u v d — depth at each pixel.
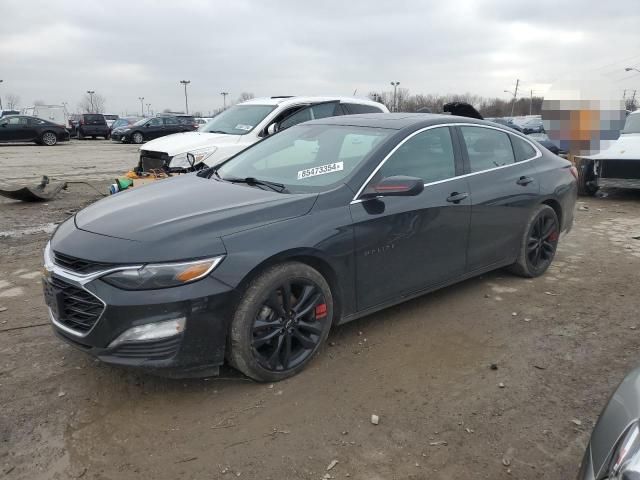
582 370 3.60
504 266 5.16
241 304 3.14
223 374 3.45
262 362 3.27
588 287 5.15
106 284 2.91
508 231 4.86
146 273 2.88
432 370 3.57
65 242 3.19
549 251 5.41
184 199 3.59
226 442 2.84
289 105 9.00
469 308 4.58
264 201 3.46
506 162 4.95
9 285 5.06
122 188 7.21
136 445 2.81
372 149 3.92
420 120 4.38
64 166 16.70
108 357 2.96
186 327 2.95
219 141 8.38
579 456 2.76
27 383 3.34
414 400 3.23
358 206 3.64
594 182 10.29
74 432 2.90
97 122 37.00
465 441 2.87
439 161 4.30
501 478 2.61
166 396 3.23
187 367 3.03
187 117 33.16
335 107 9.29
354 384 3.39
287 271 3.28
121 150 25.17
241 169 4.35
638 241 6.96
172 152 8.06
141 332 2.90
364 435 2.90
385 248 3.79
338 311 3.69
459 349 3.86
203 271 2.97
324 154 4.09
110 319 2.89
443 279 4.33
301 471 2.64
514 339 4.04
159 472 2.62
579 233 7.42
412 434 2.92
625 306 4.69
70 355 3.69
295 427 2.96
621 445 1.77
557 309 4.60
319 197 3.54
